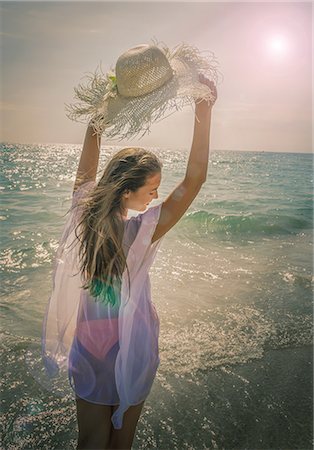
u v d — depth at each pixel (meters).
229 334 3.89
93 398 2.16
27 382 3.18
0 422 2.80
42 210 9.38
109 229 2.08
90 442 2.15
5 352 3.50
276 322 4.15
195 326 4.02
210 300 4.62
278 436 2.73
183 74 2.12
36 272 5.38
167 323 4.05
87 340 2.19
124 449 2.23
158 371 3.33
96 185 2.16
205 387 3.17
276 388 3.17
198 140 2.12
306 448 2.64
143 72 2.10
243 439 2.71
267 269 5.77
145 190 2.13
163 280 5.17
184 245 7.00
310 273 5.63
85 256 2.20
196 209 10.99
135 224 2.14
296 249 7.07
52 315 2.41
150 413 2.90
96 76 2.30
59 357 2.42
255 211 10.73
